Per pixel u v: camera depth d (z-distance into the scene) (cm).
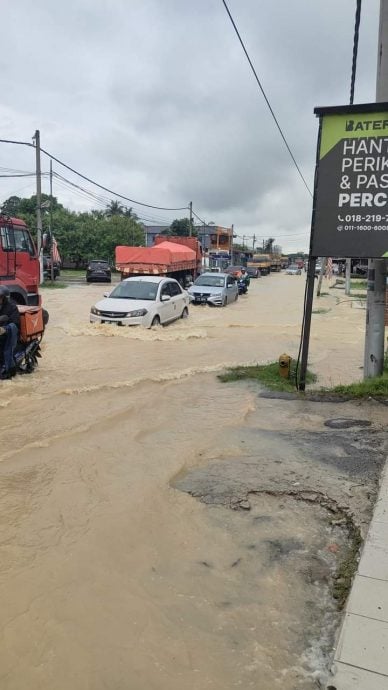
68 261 5916
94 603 299
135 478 468
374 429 601
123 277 2788
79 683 243
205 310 2080
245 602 302
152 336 1316
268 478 467
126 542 363
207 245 7544
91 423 630
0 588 310
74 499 427
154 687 241
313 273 783
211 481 462
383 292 808
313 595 310
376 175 734
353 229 750
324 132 746
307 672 249
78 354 1093
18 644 266
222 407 703
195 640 271
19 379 864
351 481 459
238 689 240
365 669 243
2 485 453
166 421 641
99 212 8144
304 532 379
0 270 1137
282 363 882
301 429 604
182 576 326
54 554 347
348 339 1434
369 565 326
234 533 377
